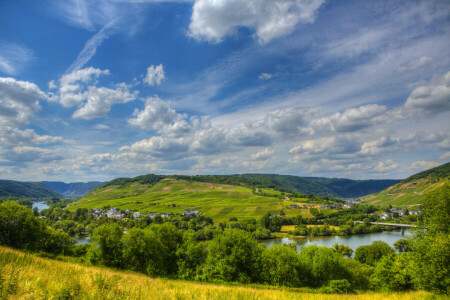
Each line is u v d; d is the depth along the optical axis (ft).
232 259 162.40
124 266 177.47
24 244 178.91
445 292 80.02
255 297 55.98
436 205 106.93
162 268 174.29
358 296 78.54
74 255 230.07
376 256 259.60
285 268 153.38
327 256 160.25
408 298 69.21
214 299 48.39
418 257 96.68
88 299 34.81
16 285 34.86
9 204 179.93
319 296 75.00
